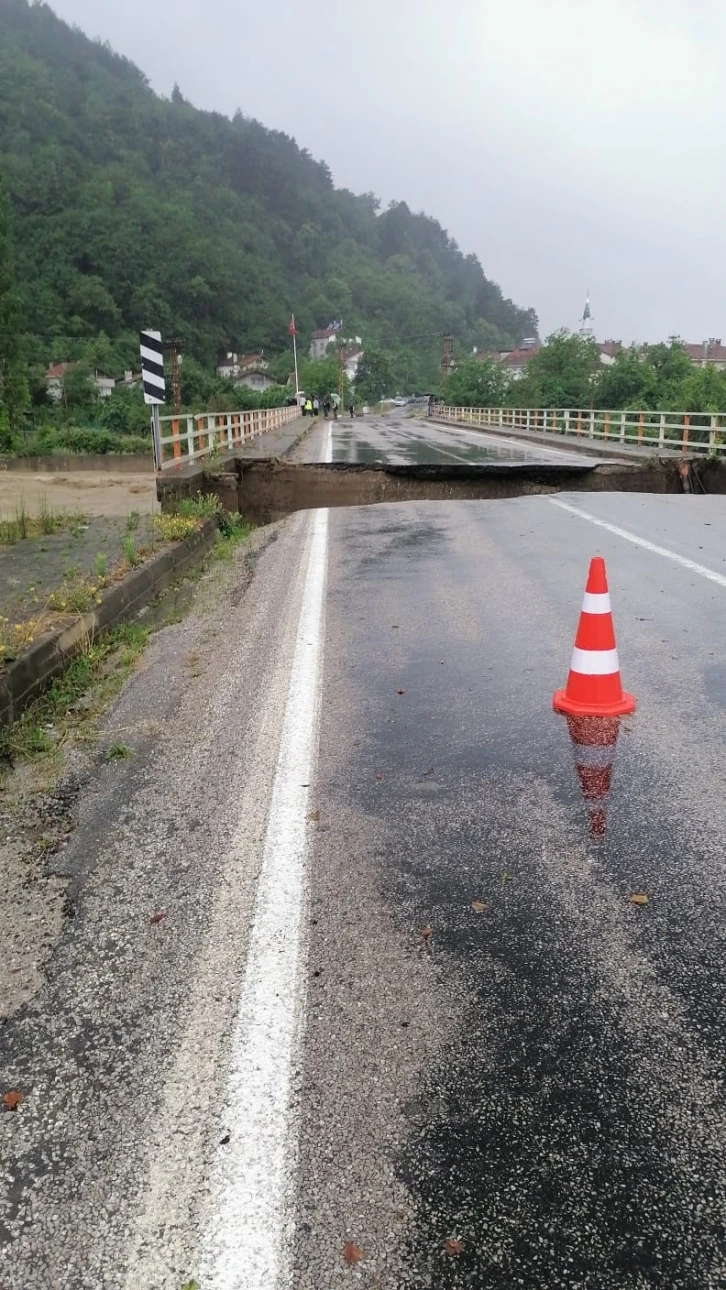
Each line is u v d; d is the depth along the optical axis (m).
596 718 4.39
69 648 5.82
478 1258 1.71
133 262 166.00
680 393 51.12
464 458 18.59
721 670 4.98
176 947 2.71
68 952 2.72
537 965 2.55
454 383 93.44
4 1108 2.13
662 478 16.08
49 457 40.88
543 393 73.56
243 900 2.95
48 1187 1.91
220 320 181.25
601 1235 1.74
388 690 4.93
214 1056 2.25
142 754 4.28
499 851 3.18
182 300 171.50
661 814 3.39
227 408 69.50
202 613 7.30
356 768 3.94
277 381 152.38
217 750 4.24
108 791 3.88
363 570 8.43
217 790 3.80
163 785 3.89
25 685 5.02
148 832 3.47
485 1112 2.04
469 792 3.65
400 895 2.93
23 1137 2.05
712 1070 2.14
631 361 66.06
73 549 9.45
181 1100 2.12
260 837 3.36
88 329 148.00
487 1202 1.82
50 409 81.00
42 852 3.37
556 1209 1.80
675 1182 1.85
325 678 5.20
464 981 2.49
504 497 15.64
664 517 11.22
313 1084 2.14
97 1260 1.75
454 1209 1.81
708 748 3.95
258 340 185.12
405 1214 1.80
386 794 3.67
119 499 20.98
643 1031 2.27
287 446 19.83
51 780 4.04
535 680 4.99
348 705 4.73
